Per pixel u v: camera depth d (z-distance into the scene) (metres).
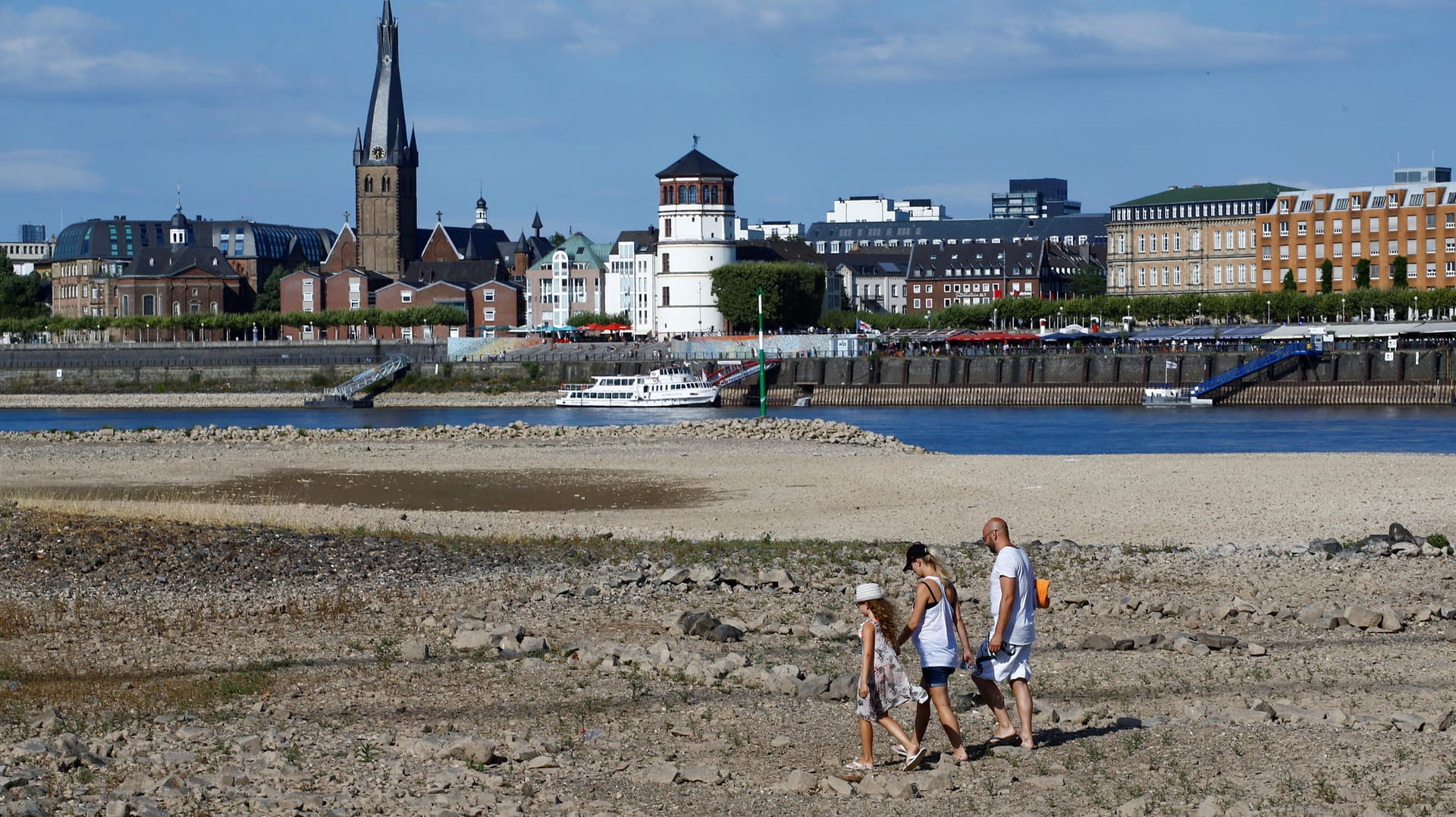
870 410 191.62
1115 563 55.53
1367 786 26.28
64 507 71.50
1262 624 43.22
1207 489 80.12
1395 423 150.38
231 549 58.16
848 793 27.02
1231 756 28.42
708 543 63.31
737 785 27.81
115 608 47.94
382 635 43.41
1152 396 190.00
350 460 107.38
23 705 34.62
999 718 29.39
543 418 183.75
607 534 66.56
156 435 129.25
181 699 35.38
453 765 29.22
